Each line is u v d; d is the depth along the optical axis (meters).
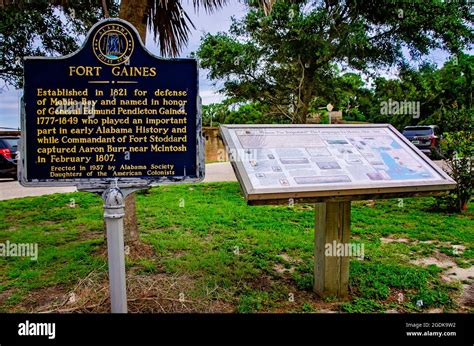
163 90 3.11
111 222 2.96
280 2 7.79
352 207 8.10
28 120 2.97
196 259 4.82
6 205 8.41
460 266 4.77
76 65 3.01
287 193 3.19
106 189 3.02
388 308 3.73
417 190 3.55
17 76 7.41
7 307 3.68
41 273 4.43
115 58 3.04
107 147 3.06
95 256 4.95
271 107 10.10
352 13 7.74
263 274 4.47
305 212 7.39
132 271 4.46
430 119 18.59
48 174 3.01
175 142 3.14
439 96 18.89
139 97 3.08
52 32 7.35
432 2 7.55
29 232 6.21
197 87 3.14
